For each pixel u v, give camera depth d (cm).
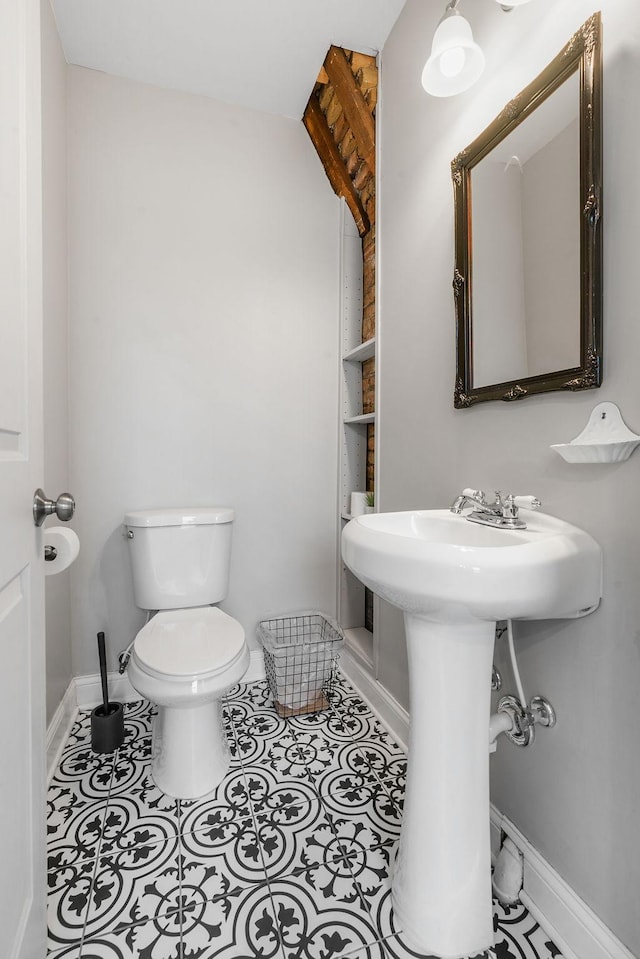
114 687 195
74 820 132
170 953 97
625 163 85
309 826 130
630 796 87
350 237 229
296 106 212
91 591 192
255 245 213
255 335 214
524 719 109
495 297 119
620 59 86
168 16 166
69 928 102
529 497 103
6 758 74
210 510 196
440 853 99
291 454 223
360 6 163
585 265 91
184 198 201
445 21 106
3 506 72
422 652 101
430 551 84
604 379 90
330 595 232
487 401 124
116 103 192
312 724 181
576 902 97
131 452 196
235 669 141
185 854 121
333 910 106
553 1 101
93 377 190
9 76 76
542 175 103
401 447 170
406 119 163
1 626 72
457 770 99
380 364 184
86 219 188
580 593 88
